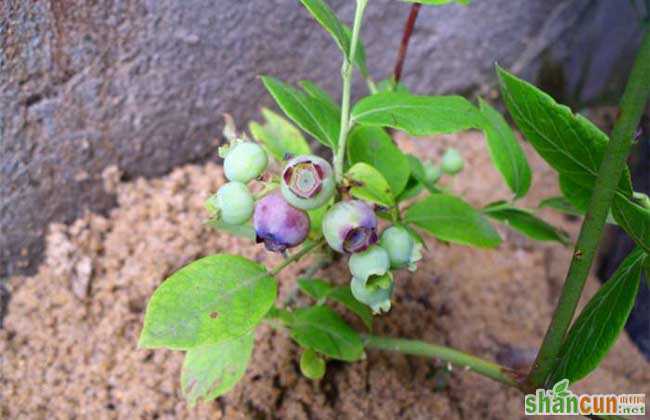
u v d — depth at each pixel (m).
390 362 0.26
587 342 0.17
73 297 0.26
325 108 0.20
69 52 0.25
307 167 0.15
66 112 0.26
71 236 0.27
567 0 0.35
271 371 0.25
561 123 0.17
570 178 0.19
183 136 0.29
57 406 0.24
